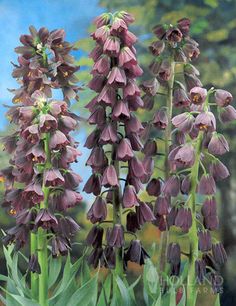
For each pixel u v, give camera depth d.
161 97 7.08
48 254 3.79
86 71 7.51
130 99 3.31
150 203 3.48
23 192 3.10
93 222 3.32
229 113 3.02
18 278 3.37
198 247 3.13
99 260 3.32
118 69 3.20
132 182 3.33
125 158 3.22
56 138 3.05
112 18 3.26
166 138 3.46
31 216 3.25
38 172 3.20
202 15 8.15
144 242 7.07
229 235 7.78
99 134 3.34
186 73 3.51
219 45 8.23
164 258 3.43
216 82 8.09
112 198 3.39
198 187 3.04
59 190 3.18
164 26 3.50
